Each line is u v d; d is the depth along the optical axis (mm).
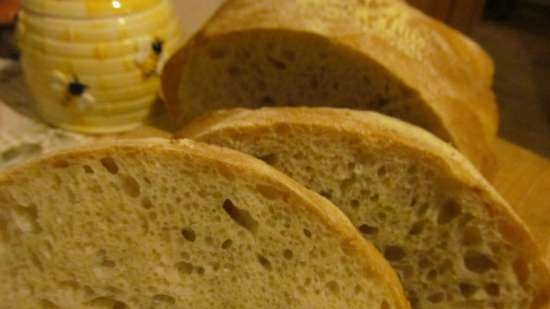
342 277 228
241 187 227
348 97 331
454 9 465
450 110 317
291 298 238
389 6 333
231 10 335
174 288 248
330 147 250
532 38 502
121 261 247
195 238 239
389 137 243
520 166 356
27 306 261
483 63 372
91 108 354
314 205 222
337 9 323
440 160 240
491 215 241
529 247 241
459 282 259
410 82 309
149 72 358
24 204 242
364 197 255
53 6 333
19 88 400
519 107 416
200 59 341
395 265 263
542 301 250
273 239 231
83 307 259
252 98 352
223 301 247
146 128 371
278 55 328
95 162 231
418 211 252
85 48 337
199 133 267
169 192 232
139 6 344
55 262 250
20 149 350
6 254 253
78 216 241
